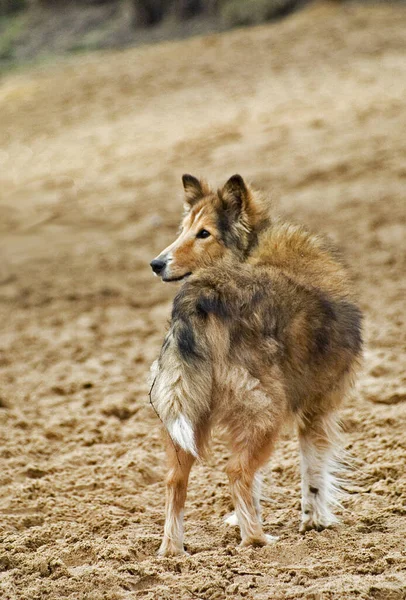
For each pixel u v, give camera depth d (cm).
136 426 1223
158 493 989
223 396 762
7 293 2094
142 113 3906
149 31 5988
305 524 841
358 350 877
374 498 905
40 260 2344
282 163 2900
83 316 1906
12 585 722
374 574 717
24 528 897
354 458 1018
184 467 774
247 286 784
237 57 4591
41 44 6200
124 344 1695
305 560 757
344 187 2638
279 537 819
